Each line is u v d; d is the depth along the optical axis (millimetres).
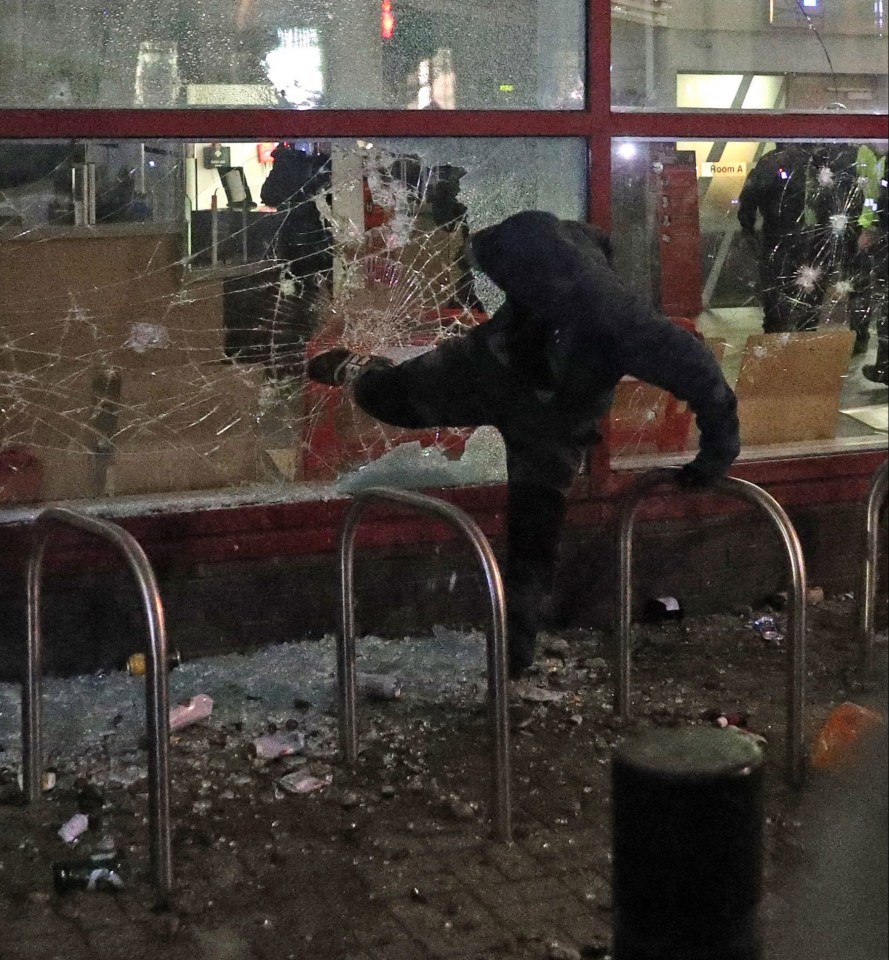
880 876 3105
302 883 3836
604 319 4211
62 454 5406
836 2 6160
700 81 5973
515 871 3906
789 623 4387
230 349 5559
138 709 5082
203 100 5344
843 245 6355
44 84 5152
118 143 5242
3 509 5285
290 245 5543
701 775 2545
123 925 3613
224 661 5508
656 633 5961
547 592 4980
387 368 4996
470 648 5707
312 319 5633
